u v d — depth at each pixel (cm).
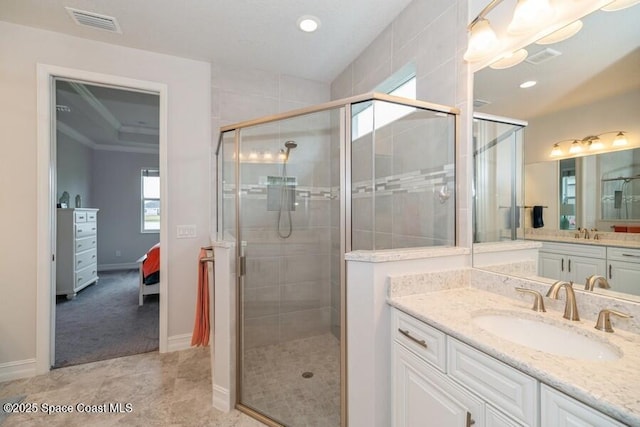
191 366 231
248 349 205
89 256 467
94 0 188
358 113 172
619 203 105
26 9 195
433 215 173
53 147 228
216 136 271
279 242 232
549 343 110
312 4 194
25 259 215
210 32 224
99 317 340
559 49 122
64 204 469
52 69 220
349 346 147
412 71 209
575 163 118
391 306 138
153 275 387
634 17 102
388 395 140
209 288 221
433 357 113
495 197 148
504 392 86
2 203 210
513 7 138
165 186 254
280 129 220
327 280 212
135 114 451
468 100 158
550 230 127
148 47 243
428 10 181
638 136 100
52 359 227
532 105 132
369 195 175
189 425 168
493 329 120
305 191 228
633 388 68
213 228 269
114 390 200
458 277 154
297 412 172
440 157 169
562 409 72
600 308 107
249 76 282
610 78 107
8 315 212
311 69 284
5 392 196
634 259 101
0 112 208
